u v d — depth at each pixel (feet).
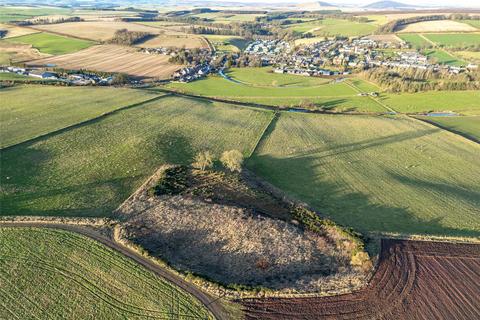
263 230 165.68
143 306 125.70
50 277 136.56
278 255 152.35
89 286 133.08
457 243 161.79
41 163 224.12
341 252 156.97
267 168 238.68
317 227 173.99
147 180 213.66
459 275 142.41
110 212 179.11
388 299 130.31
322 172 234.79
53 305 125.39
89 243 154.40
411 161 258.98
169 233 164.25
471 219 184.03
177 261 147.13
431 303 129.18
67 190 196.34
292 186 215.51
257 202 194.08
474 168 250.98
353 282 137.69
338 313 124.57
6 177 205.05
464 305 128.47
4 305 125.29
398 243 160.86
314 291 133.28
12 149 238.89
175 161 241.76
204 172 225.15
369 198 203.21
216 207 181.47
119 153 243.40
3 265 141.28
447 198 204.95
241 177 221.46
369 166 246.88
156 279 136.87
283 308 126.21
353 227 173.47
